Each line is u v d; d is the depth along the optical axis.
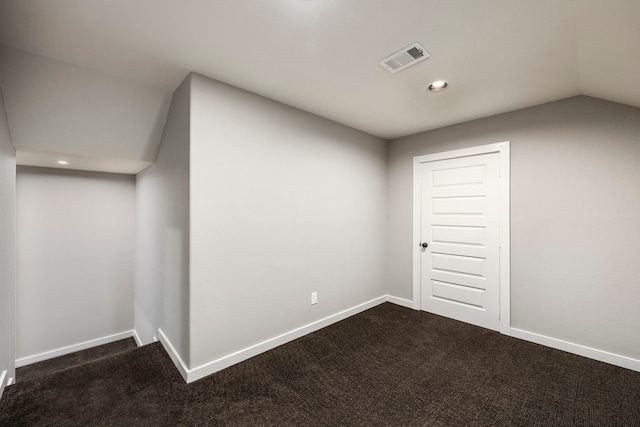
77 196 3.54
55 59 1.84
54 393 1.83
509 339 2.68
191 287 1.99
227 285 2.19
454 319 3.18
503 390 1.91
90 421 1.60
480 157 2.99
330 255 3.06
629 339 2.17
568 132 2.44
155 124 2.47
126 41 1.67
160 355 2.34
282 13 1.43
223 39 1.65
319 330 2.89
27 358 3.24
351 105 2.62
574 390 1.91
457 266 3.17
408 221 3.63
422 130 3.42
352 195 3.32
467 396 1.85
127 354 2.35
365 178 3.50
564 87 2.23
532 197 2.63
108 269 3.76
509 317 2.76
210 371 2.07
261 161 2.41
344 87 2.26
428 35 1.61
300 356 2.35
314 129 2.87
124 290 3.88
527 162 2.67
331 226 3.07
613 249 2.24
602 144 2.29
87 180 3.60
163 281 2.56
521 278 2.70
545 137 2.56
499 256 2.84
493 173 2.89
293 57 1.85
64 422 1.59
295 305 2.70
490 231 2.91
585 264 2.36
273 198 2.50
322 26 1.54
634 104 2.13
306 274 2.80
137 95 2.23
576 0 1.29
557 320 2.50
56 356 3.42
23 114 1.93
